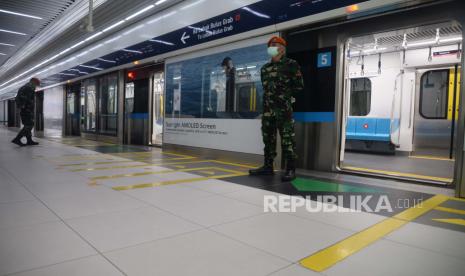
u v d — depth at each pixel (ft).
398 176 16.44
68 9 30.83
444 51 26.05
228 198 11.84
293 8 18.11
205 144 25.18
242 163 21.84
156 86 35.32
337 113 18.19
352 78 32.35
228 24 22.16
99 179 15.14
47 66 62.23
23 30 39.09
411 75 28.27
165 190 13.00
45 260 6.39
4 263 6.21
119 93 38.27
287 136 15.89
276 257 6.78
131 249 7.04
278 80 16.06
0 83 107.04
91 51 43.60
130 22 33.22
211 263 6.44
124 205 10.61
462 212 10.35
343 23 17.52
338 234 8.23
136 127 36.94
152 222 8.91
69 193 12.15
